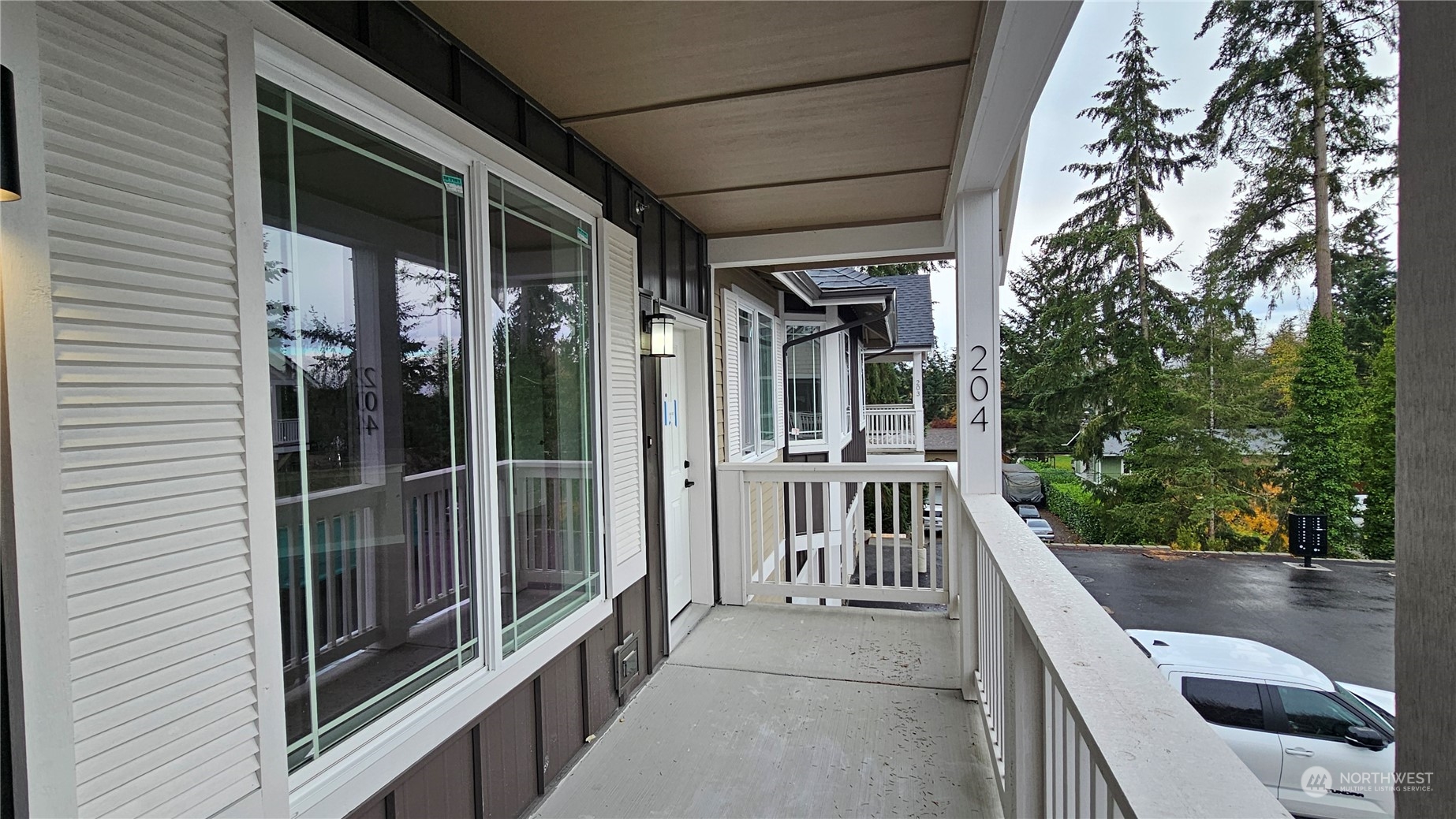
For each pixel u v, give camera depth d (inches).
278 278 57.1
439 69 78.1
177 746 45.5
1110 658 44.4
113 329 42.4
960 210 123.6
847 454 403.9
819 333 310.5
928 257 183.9
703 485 182.4
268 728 51.9
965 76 94.7
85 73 41.4
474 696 79.5
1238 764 30.9
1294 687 78.8
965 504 115.6
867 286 314.2
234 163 50.5
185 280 47.0
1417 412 15.9
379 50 68.2
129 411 43.2
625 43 83.4
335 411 63.0
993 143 100.7
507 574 89.0
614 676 121.1
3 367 37.1
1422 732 15.6
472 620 82.0
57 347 39.5
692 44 84.1
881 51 87.7
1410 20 16.0
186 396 46.8
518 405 93.1
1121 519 343.3
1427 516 15.5
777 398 298.4
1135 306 568.4
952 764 103.3
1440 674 15.2
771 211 162.6
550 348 102.0
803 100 101.7
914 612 174.9
